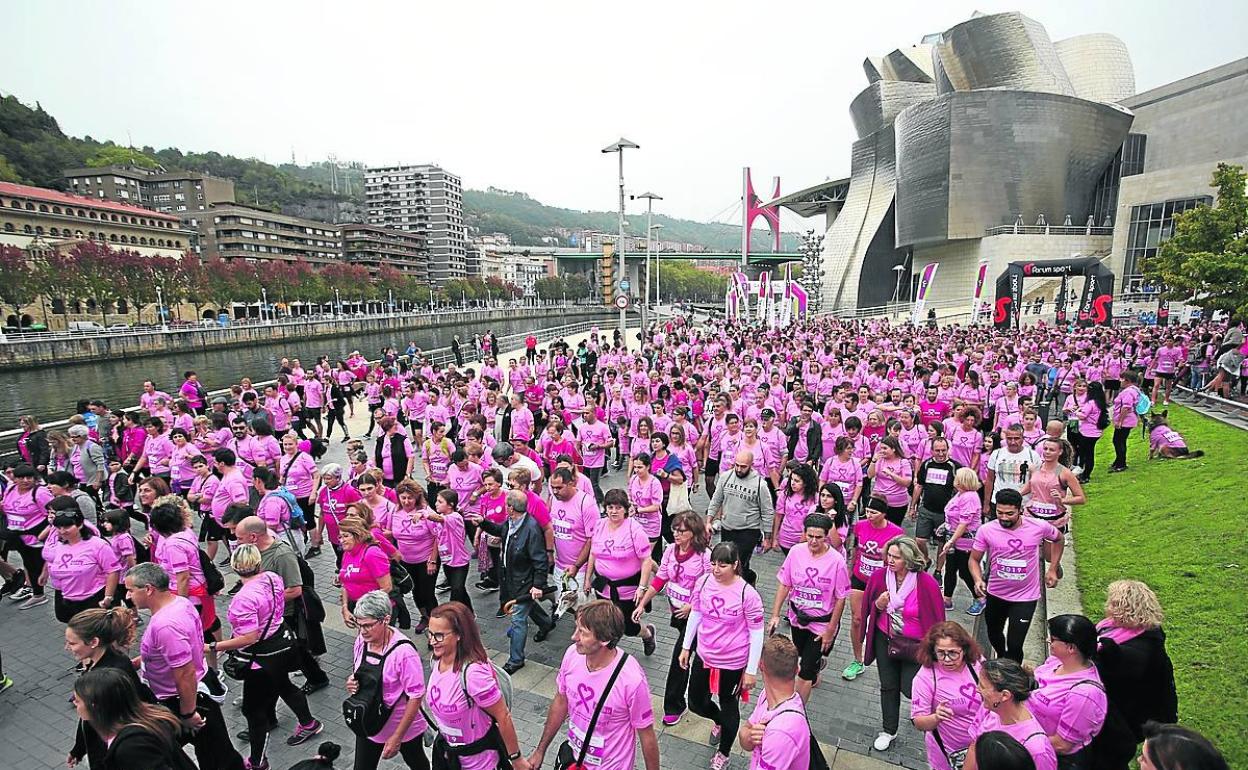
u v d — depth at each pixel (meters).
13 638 7.35
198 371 50.84
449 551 6.95
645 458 7.53
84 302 71.06
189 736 4.60
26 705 6.05
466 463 8.66
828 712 5.70
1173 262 25.06
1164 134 61.94
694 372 18.28
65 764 5.23
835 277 94.19
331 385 17.64
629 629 6.28
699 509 11.24
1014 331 29.70
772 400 13.65
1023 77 68.31
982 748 2.84
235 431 10.53
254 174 174.00
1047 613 7.06
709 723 5.57
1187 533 7.88
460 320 106.31
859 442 9.55
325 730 5.57
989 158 63.50
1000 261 61.72
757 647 4.74
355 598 6.02
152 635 4.36
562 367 21.17
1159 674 3.88
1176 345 16.59
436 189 165.62
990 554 5.68
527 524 6.25
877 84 84.94
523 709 5.80
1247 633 5.63
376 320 88.50
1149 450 11.98
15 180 90.31
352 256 129.25
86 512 7.98
